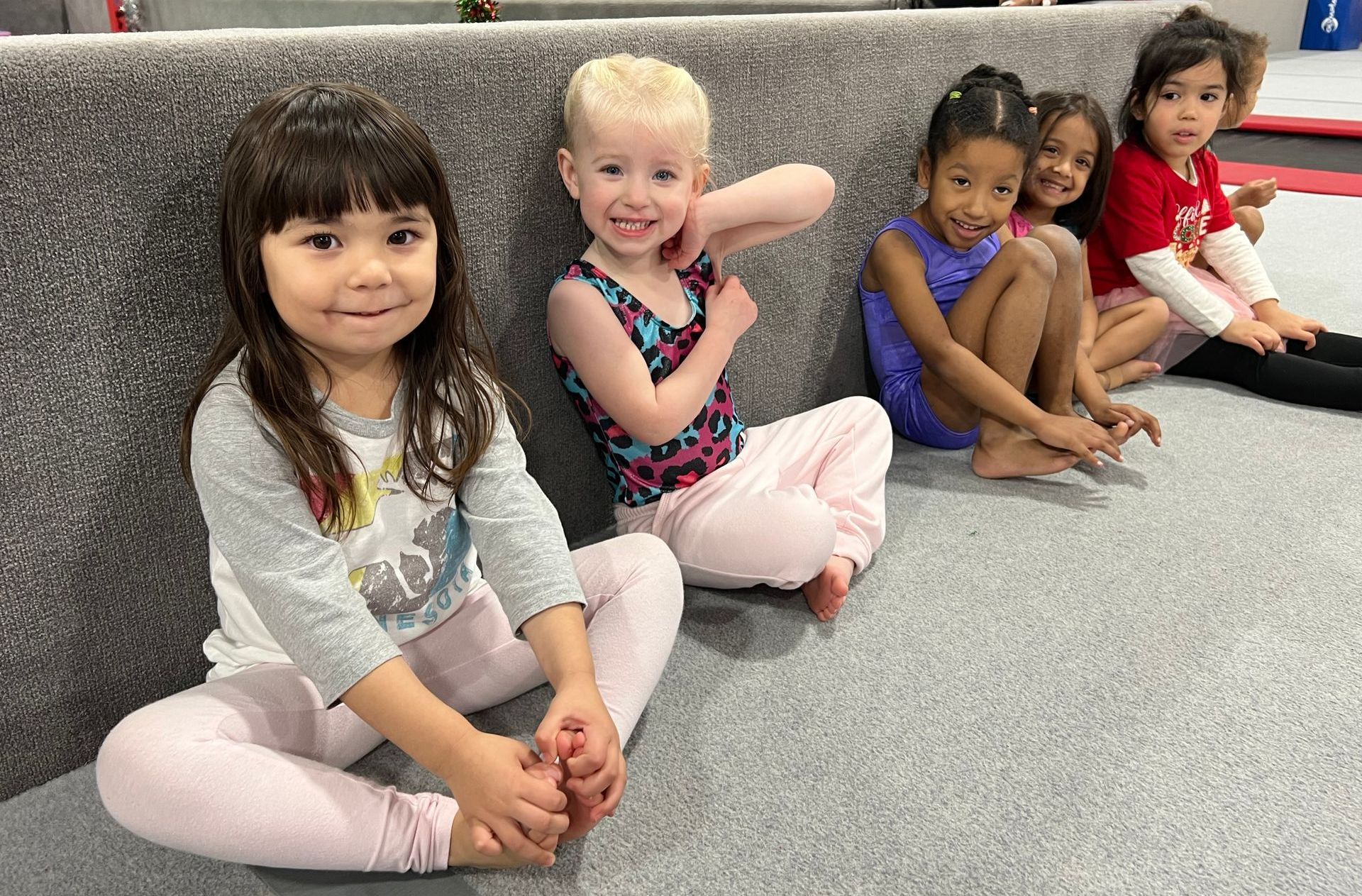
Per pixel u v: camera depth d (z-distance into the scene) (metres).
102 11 3.63
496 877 0.69
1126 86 1.64
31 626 0.73
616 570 0.83
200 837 0.63
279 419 0.67
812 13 1.17
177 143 0.69
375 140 0.64
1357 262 2.13
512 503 0.77
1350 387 1.45
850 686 0.89
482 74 0.84
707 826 0.74
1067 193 1.42
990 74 1.27
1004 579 1.06
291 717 0.72
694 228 0.95
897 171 1.31
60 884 0.69
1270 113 4.20
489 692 0.84
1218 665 0.92
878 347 1.35
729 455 1.06
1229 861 0.71
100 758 0.65
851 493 1.08
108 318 0.70
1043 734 0.83
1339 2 6.56
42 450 0.69
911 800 0.76
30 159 0.63
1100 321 1.57
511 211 0.90
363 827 0.66
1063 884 0.69
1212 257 1.66
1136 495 1.24
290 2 3.16
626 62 0.87
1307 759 0.81
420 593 0.78
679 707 0.86
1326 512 1.19
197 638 0.82
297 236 0.64
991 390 1.24
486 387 0.78
